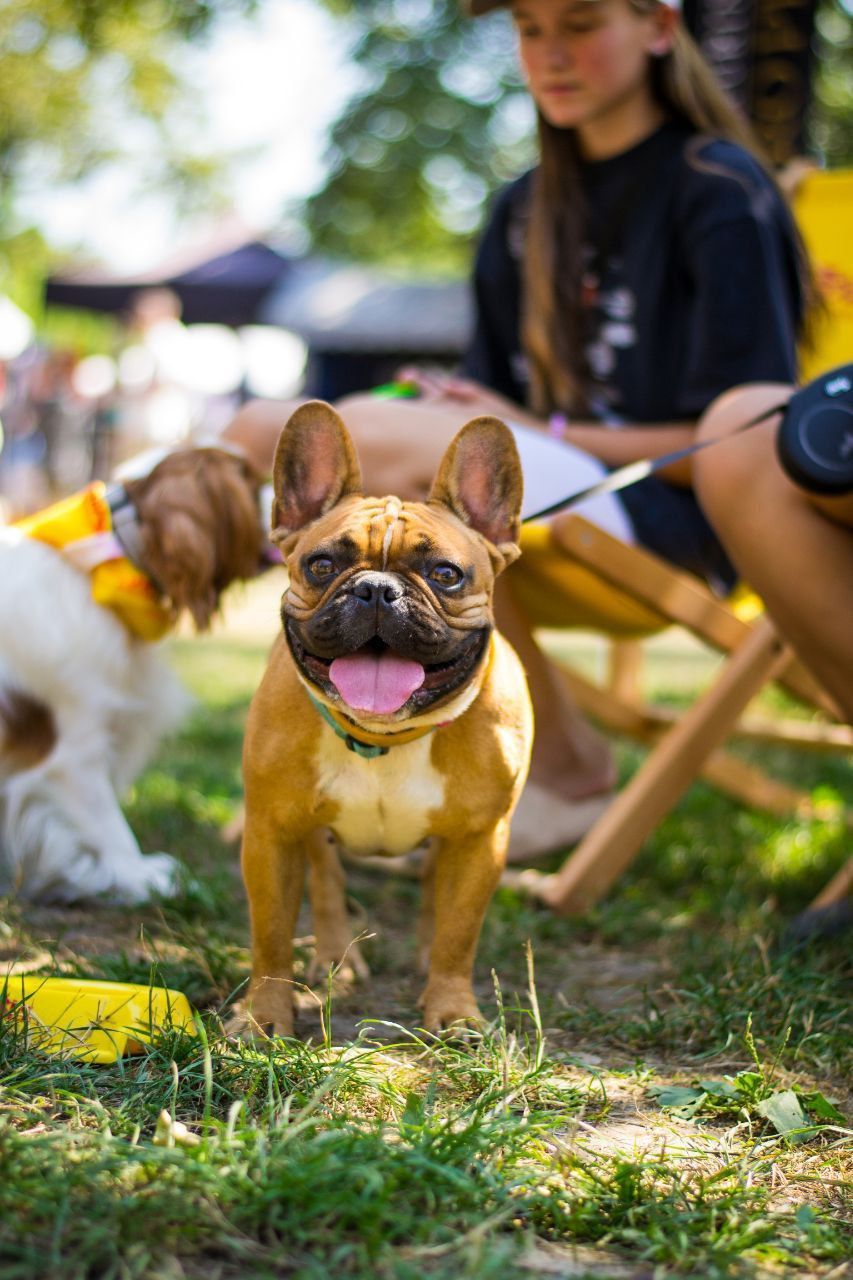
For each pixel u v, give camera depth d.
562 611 4.15
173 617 3.47
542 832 3.85
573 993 2.87
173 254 18.97
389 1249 1.57
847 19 16.47
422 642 2.08
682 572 3.98
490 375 4.72
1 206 19.11
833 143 16.53
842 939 3.10
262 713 2.34
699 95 4.09
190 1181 1.66
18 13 14.52
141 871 3.47
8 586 3.36
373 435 3.36
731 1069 2.40
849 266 4.84
